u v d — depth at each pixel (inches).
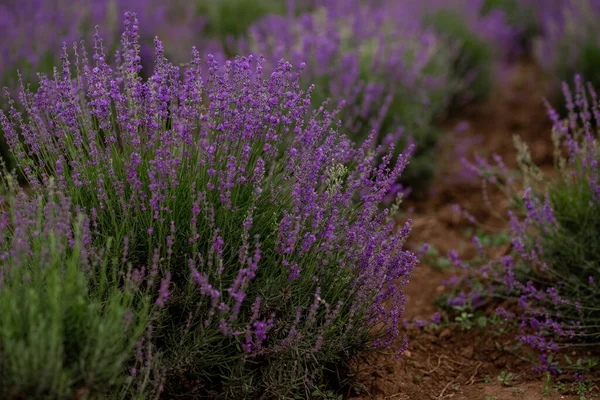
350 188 115.0
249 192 111.4
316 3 327.6
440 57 267.7
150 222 103.1
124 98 109.0
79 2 266.4
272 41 239.6
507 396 121.4
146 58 247.0
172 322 104.7
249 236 109.1
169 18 321.7
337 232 114.7
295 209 107.6
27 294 86.9
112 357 89.9
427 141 239.6
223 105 108.6
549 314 136.0
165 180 104.3
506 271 151.0
